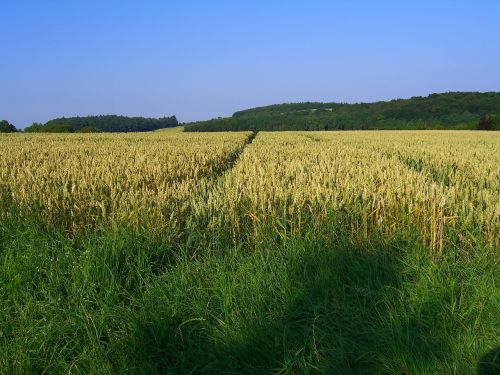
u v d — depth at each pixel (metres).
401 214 5.90
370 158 13.58
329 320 3.87
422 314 3.95
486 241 5.32
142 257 4.91
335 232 5.55
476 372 3.17
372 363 3.40
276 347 3.54
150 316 3.89
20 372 3.28
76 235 5.61
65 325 3.74
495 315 3.83
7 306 4.10
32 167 10.16
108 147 19.33
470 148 19.22
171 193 6.59
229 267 4.82
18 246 5.26
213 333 3.72
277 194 6.20
